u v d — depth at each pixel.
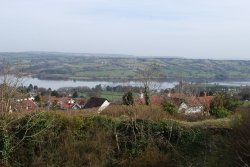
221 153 12.02
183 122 14.53
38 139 12.90
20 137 12.91
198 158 12.51
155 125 13.74
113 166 12.52
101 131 13.57
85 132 13.60
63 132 13.32
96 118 14.12
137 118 14.12
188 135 13.38
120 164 12.54
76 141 13.09
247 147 10.78
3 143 12.30
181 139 13.35
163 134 13.56
